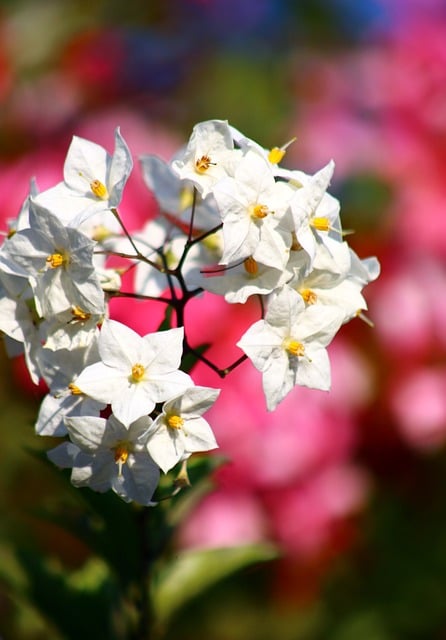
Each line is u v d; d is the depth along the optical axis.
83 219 0.49
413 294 0.70
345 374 0.69
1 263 0.49
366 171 0.75
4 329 0.49
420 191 0.73
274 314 0.49
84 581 0.55
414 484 0.70
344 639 0.68
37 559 0.55
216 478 0.67
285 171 0.50
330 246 0.50
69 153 0.50
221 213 0.49
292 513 0.68
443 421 0.69
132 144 0.76
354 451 0.69
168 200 0.54
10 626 0.64
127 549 0.53
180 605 0.55
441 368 0.70
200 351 0.51
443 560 0.69
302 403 0.68
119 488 0.49
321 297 0.50
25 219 0.50
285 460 0.67
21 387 0.69
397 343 0.70
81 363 0.49
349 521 0.69
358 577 0.69
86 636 0.54
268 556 0.55
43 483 0.69
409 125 0.76
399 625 0.69
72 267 0.48
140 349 0.49
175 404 0.48
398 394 0.69
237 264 0.50
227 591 0.69
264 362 0.49
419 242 0.71
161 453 0.48
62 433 0.49
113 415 0.48
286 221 0.49
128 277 0.64
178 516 0.54
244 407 0.67
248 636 0.69
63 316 0.49
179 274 0.50
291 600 0.69
